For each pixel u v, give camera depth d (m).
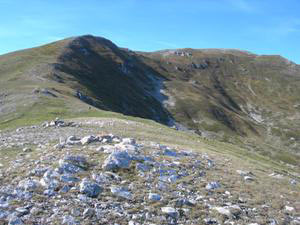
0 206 11.45
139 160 18.44
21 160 17.78
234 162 27.00
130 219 11.88
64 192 13.22
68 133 30.19
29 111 56.81
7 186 13.36
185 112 162.00
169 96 181.62
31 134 29.28
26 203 11.92
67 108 59.91
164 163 19.30
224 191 16.70
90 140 22.92
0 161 18.09
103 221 11.38
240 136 152.88
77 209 11.88
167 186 15.70
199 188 16.39
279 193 18.42
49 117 51.88
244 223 13.02
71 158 16.67
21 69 101.50
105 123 41.03
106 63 169.12
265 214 14.58
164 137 36.91
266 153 132.75
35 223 10.66
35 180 13.86
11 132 31.62
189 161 21.39
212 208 13.96
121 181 15.31
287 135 163.50
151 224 11.69
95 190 13.62
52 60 123.06
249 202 15.76
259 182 20.20
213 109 171.75
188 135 55.56
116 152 17.95
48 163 16.62
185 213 13.10
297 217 15.04
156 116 143.50
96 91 113.19
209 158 25.17
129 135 32.69
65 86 88.44
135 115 124.12
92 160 17.39
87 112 57.62
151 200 13.72
